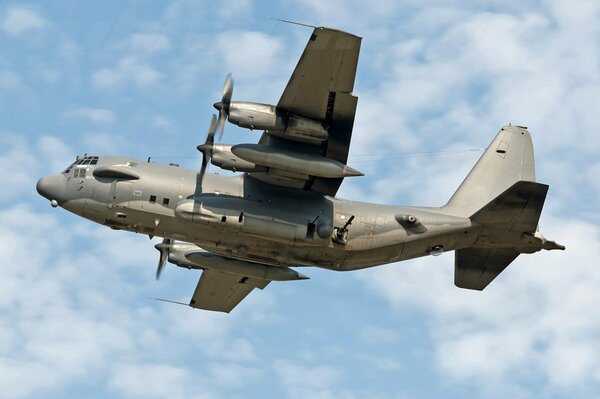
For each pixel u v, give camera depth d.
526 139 133.00
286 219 116.25
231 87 111.62
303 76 108.12
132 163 116.69
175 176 116.50
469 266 128.25
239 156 111.69
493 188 129.50
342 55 106.12
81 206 115.62
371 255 120.88
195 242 117.75
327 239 117.69
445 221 122.12
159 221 115.88
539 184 118.19
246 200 116.25
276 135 114.31
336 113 112.00
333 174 112.69
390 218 120.50
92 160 117.06
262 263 125.38
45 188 116.12
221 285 132.88
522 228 122.75
